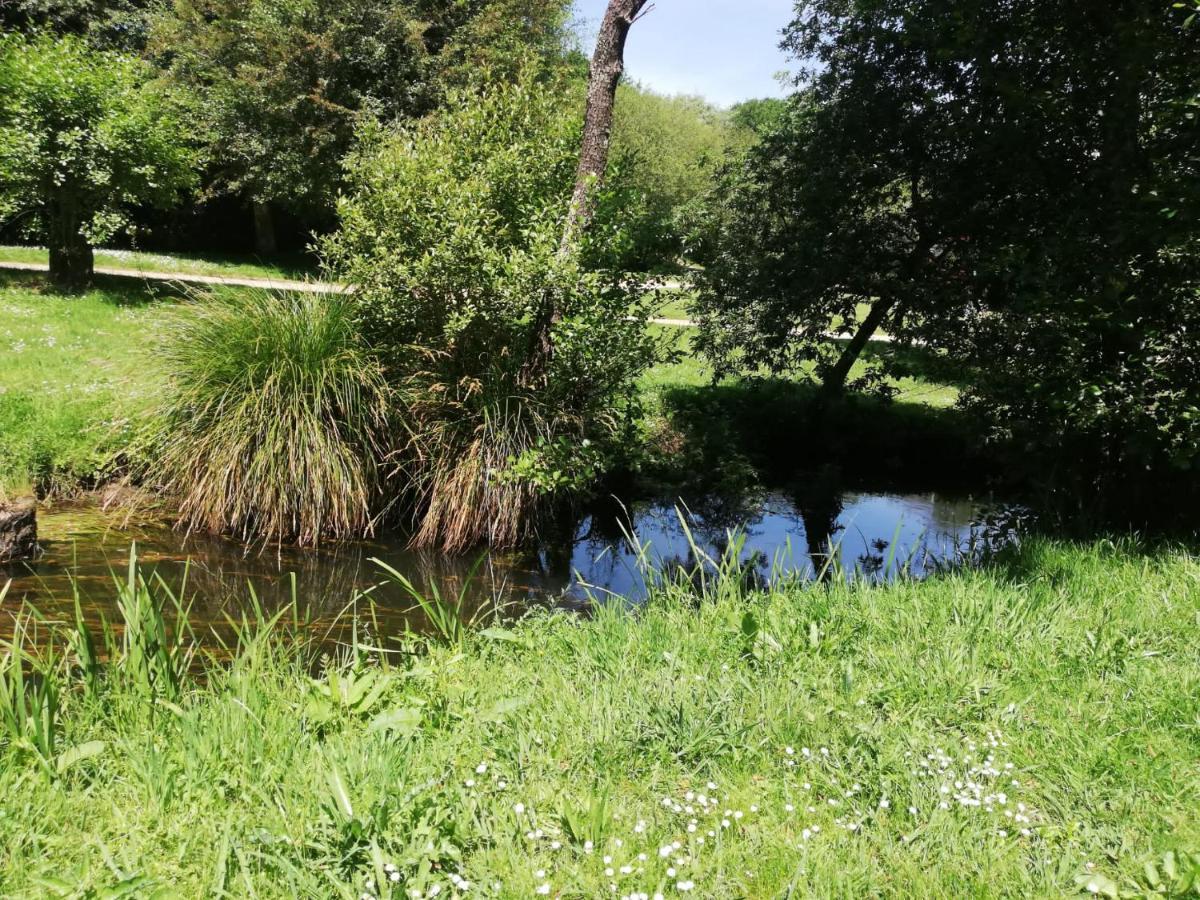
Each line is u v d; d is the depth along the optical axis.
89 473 7.44
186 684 3.86
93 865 2.46
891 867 2.58
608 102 7.83
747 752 3.19
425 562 7.12
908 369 11.84
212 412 7.35
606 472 9.02
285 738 3.15
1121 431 6.83
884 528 9.30
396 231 7.49
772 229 12.15
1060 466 7.34
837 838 2.70
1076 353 6.55
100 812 2.72
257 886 2.40
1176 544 6.07
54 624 5.00
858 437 12.48
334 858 2.49
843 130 10.81
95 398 8.37
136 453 7.47
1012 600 4.70
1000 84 8.27
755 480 10.63
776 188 11.82
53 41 14.85
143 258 20.73
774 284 11.48
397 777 2.86
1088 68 7.61
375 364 7.68
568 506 8.55
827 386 12.39
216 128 22.09
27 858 2.46
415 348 7.63
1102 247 6.62
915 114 10.43
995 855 2.62
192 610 5.58
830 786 2.98
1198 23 6.21
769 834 2.72
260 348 7.44
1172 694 3.63
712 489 10.14
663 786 3.00
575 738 3.22
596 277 7.40
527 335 7.77
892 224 11.36
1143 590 4.91
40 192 13.97
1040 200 8.72
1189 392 6.23
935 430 12.66
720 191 12.24
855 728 3.30
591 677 3.89
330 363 7.41
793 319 11.83
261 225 27.14
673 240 8.52
